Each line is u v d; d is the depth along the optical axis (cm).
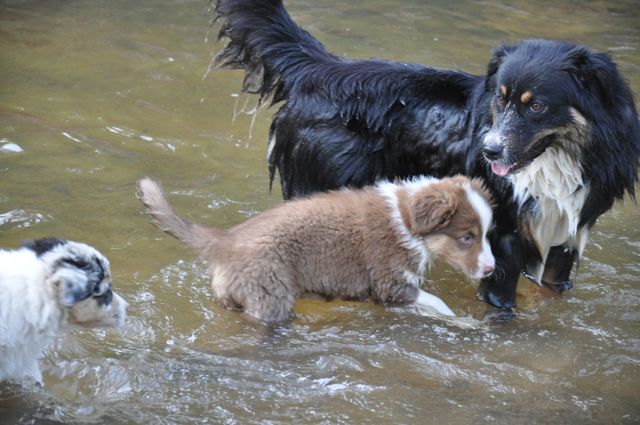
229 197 1058
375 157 919
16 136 1169
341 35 1548
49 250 708
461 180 857
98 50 1473
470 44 1531
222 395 730
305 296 862
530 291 922
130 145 1177
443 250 856
